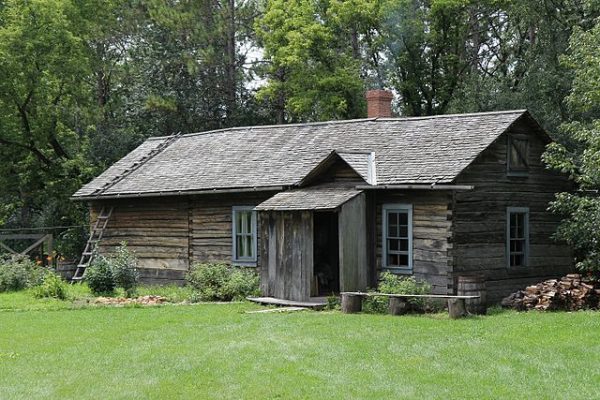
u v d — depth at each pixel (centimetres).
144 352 1381
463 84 3656
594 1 2498
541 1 3172
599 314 1797
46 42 3450
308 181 2283
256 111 4416
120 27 4156
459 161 2069
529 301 1984
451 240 2033
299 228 2078
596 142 1978
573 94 2258
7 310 1944
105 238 2838
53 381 1192
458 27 3791
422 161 2142
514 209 2241
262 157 2570
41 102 3650
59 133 3928
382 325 1647
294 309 1959
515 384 1135
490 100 3322
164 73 4206
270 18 3847
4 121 3569
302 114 4072
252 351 1369
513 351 1352
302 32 3734
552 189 2383
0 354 1390
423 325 1644
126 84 4281
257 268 2403
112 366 1281
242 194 2464
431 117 2402
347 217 2031
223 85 4353
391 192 2158
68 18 3669
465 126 2264
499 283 2175
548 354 1325
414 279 2041
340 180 2256
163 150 3023
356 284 2034
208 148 2847
